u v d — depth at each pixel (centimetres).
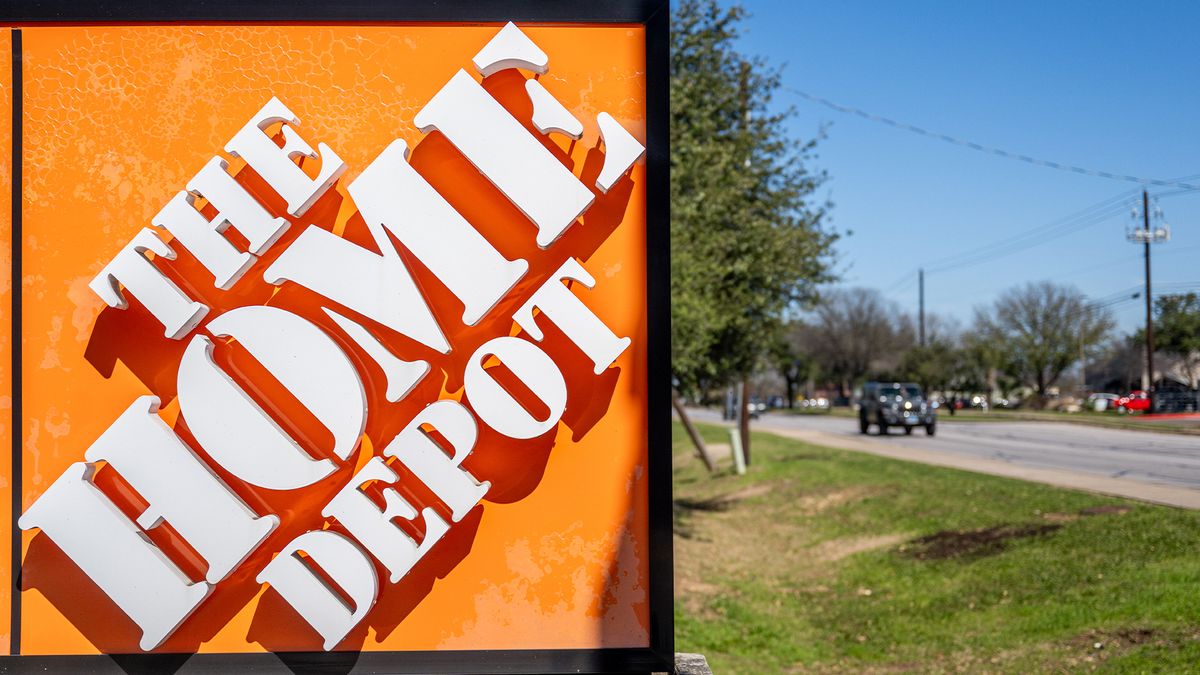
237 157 340
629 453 335
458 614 332
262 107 341
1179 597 723
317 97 343
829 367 8431
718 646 838
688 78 1285
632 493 335
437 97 330
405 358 335
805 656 819
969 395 7231
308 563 327
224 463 321
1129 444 2502
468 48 344
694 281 1193
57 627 336
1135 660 623
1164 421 3762
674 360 1195
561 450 335
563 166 329
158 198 342
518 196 327
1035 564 937
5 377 339
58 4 343
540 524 334
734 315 1382
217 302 337
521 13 342
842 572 1134
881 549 1209
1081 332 7019
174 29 345
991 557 1014
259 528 320
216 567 319
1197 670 579
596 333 326
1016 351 7212
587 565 333
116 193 342
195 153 343
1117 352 7444
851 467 2069
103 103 344
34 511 321
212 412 322
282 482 321
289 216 336
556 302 327
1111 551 913
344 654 331
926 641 804
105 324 339
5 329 341
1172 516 1011
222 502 320
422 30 344
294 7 343
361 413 324
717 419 6631
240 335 325
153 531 331
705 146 1277
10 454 338
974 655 738
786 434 3809
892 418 3378
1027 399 6762
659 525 333
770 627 916
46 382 338
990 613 831
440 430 323
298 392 324
